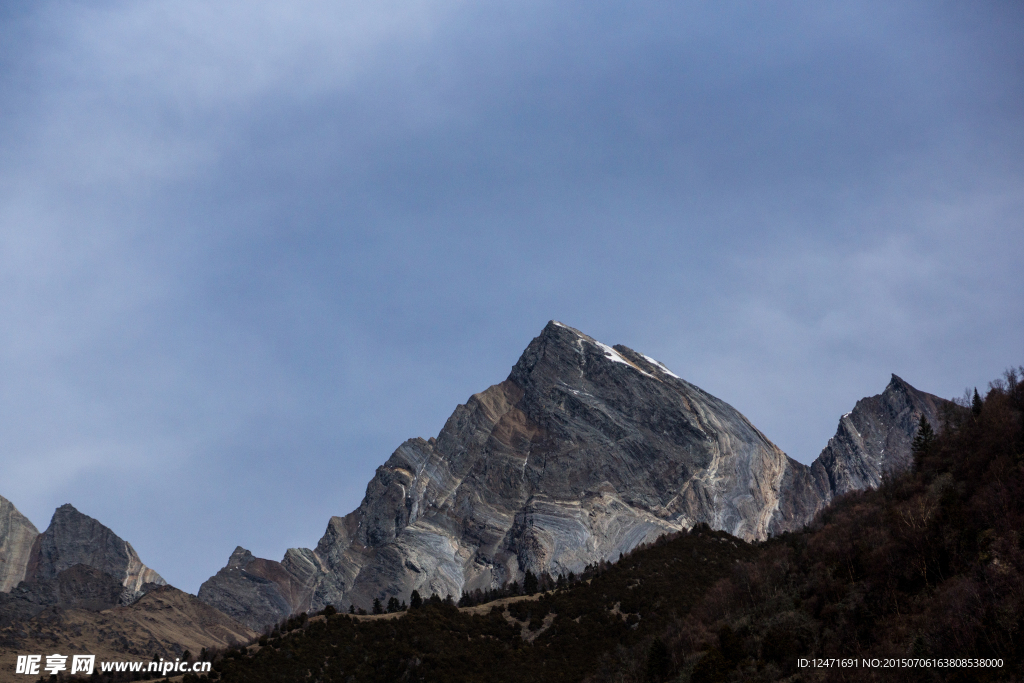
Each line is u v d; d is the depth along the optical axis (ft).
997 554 421.18
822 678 418.51
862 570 490.08
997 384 581.53
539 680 581.94
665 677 503.61
